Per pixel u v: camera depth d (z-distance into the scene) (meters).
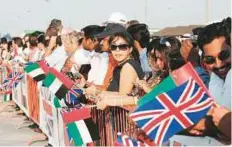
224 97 2.79
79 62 6.16
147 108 2.64
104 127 4.14
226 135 2.51
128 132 3.23
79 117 4.18
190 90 2.58
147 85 3.82
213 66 2.94
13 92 9.98
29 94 7.76
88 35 5.49
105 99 3.88
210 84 2.97
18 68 9.20
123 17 5.90
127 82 3.91
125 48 4.09
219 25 2.91
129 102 3.80
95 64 5.32
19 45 12.43
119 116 3.88
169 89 2.80
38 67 6.99
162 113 2.61
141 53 4.73
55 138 5.41
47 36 8.71
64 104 5.09
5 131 7.21
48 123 5.91
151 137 2.63
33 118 7.46
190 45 3.63
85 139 4.16
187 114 2.58
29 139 6.55
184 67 2.76
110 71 4.69
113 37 4.16
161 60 3.89
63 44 6.64
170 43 3.97
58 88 5.20
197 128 2.63
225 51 2.87
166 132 2.61
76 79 5.91
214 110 2.54
